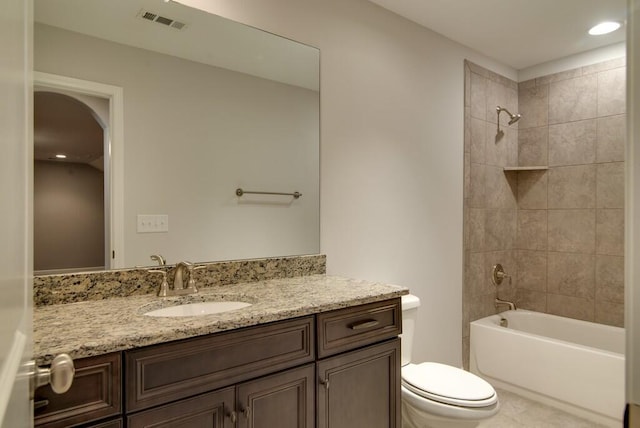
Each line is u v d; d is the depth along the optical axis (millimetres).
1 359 390
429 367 1993
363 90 2201
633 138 371
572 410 2354
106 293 1448
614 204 2760
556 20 2434
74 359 920
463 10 2314
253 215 1844
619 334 2646
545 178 3113
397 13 2352
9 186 454
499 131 3090
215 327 1126
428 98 2547
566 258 2994
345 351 1472
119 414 982
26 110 593
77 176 1423
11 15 462
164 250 1608
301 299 1444
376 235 2268
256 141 1854
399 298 1668
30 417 604
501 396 2592
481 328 2777
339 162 2104
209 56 1727
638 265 366
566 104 3004
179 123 1655
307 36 1984
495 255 3059
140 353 1016
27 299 604
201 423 1112
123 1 1529
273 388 1262
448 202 2688
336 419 1433
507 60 3080
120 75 1520
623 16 2377
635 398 369
